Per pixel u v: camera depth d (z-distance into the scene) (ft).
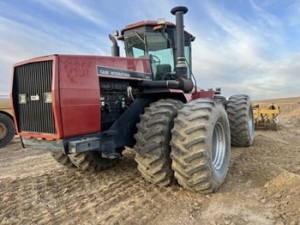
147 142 10.52
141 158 10.73
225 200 9.92
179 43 13.01
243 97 20.79
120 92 11.89
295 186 10.43
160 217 8.80
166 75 14.12
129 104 12.15
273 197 10.03
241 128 19.54
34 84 9.62
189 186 10.14
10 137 24.58
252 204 9.55
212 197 10.20
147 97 12.59
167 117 10.70
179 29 12.92
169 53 14.38
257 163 14.75
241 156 16.76
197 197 10.21
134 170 13.91
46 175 13.70
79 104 9.45
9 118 24.61
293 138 25.52
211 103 10.93
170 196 10.36
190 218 8.70
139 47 14.64
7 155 19.93
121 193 10.82
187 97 13.70
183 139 9.86
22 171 14.84
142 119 11.00
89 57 10.14
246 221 8.39
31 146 10.11
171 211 9.18
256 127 32.17
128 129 11.59
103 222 8.55
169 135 10.63
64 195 10.87
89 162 13.34
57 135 9.05
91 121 9.80
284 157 16.47
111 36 15.89
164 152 10.48
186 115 10.21
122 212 9.18
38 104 9.56
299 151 18.38
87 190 11.32
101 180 12.51
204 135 9.78
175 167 10.05
